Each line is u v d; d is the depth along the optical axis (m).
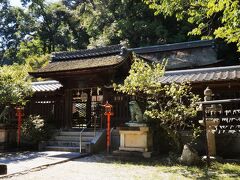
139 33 28.53
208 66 20.95
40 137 13.81
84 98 17.41
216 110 9.57
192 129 11.26
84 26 41.34
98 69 13.25
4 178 7.52
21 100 13.87
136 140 11.14
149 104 11.56
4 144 13.54
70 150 12.68
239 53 21.36
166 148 11.97
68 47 44.84
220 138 11.05
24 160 10.47
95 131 13.73
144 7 29.03
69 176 7.81
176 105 10.84
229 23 6.27
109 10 33.53
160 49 24.02
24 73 16.75
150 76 10.58
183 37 27.45
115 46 14.95
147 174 7.93
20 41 46.56
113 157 11.02
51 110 15.80
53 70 14.11
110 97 14.11
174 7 8.58
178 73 13.84
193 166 8.91
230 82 11.41
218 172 7.95
